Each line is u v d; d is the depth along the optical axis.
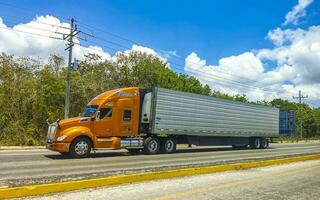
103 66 45.56
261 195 9.61
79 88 37.22
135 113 22.23
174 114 24.38
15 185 8.94
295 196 9.67
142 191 9.45
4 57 33.59
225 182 11.34
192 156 21.78
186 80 63.12
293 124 41.75
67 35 34.09
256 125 32.78
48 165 15.33
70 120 19.27
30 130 31.08
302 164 17.55
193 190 9.86
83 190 9.27
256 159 18.38
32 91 33.12
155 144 23.23
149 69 48.44
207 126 27.09
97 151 23.45
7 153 20.88
